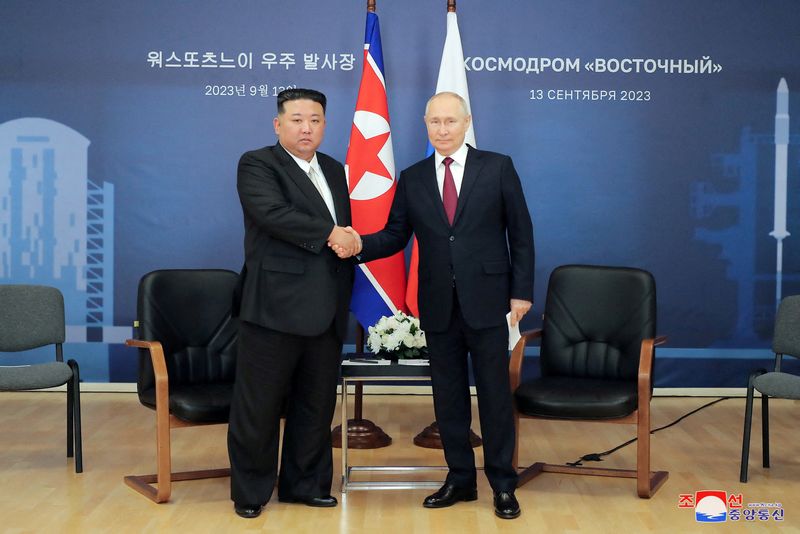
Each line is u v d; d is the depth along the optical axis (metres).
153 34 6.03
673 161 6.07
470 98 6.05
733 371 6.12
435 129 3.60
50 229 6.06
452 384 3.71
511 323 3.62
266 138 6.06
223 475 4.20
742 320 6.10
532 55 6.04
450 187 3.67
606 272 4.44
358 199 5.08
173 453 4.63
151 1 6.01
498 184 3.60
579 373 4.39
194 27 6.03
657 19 6.04
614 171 6.07
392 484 4.04
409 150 6.04
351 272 3.71
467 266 3.57
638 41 6.04
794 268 6.10
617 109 6.06
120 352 6.11
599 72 6.05
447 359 3.69
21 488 3.99
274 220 3.47
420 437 4.86
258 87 6.05
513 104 6.06
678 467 4.41
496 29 6.04
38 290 4.69
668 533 3.44
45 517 3.59
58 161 6.05
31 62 6.02
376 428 4.88
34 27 6.01
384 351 4.21
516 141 6.07
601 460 4.54
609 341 4.36
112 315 6.10
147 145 6.05
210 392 3.90
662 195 6.08
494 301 3.59
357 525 3.51
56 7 6.00
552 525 3.52
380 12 6.00
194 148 6.06
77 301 6.09
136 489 3.97
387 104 5.43
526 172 6.08
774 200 6.07
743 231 6.08
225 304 4.30
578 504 3.80
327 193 3.73
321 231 3.46
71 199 6.06
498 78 6.05
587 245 6.10
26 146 6.04
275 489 4.00
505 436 3.62
